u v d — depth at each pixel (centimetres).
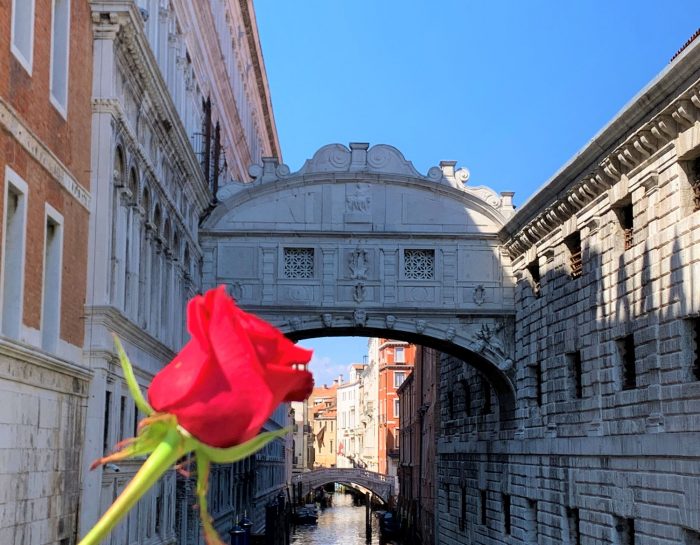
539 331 3069
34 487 1492
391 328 3325
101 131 1898
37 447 1509
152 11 2438
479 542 3906
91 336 1839
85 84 1853
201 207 3234
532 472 3106
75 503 1736
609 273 2483
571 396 2802
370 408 13088
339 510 12962
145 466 198
